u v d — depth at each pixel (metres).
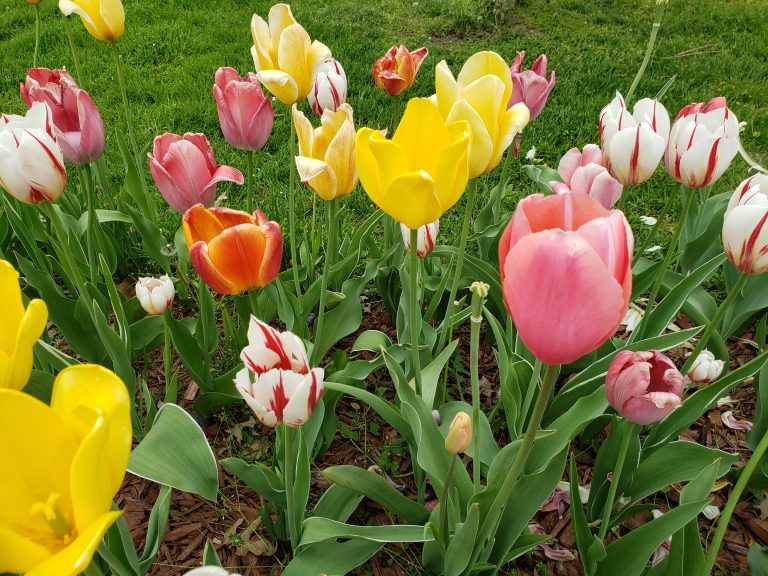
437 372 2.08
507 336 2.37
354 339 3.04
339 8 7.30
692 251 3.02
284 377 1.30
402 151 1.27
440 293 2.51
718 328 2.94
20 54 5.91
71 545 0.80
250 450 2.47
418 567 2.06
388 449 2.45
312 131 1.76
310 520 1.81
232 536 2.14
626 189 2.20
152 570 2.07
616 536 2.21
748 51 6.55
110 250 3.10
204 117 4.95
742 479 1.46
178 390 2.72
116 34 2.49
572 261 0.90
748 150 4.84
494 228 2.90
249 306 2.63
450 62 6.18
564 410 2.29
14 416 0.84
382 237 3.67
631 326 2.74
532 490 1.77
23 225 2.66
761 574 1.95
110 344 2.14
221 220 1.74
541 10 7.59
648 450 2.18
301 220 3.79
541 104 2.63
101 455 0.82
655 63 6.21
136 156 2.97
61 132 2.20
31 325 0.97
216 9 7.05
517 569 2.10
